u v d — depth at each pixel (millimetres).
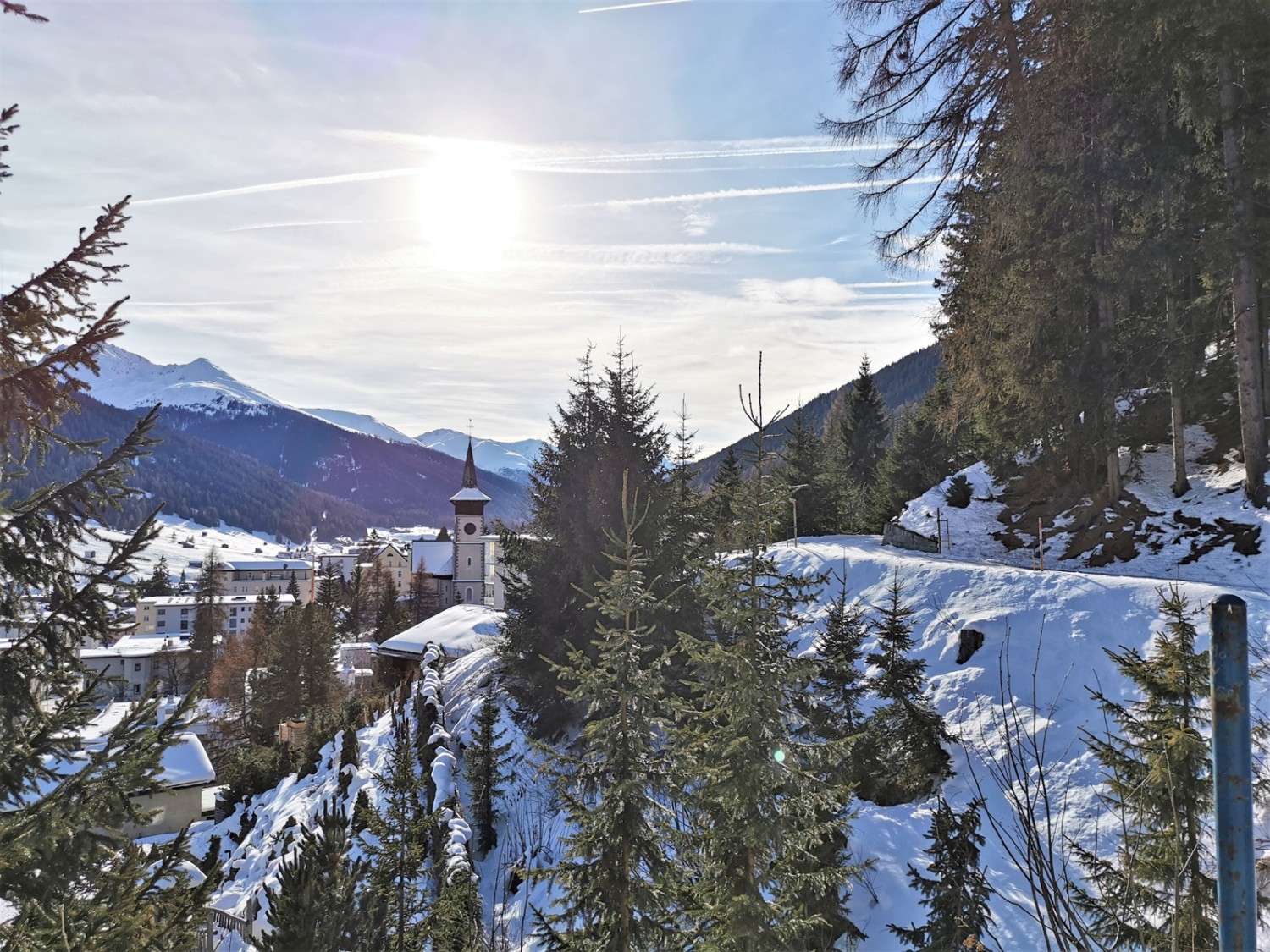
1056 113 17750
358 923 7824
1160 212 18141
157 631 101062
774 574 6500
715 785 6121
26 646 4754
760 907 5867
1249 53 13984
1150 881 6000
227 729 49156
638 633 6832
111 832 4863
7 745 4648
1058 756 11477
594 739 6840
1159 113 17703
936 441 36719
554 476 20000
